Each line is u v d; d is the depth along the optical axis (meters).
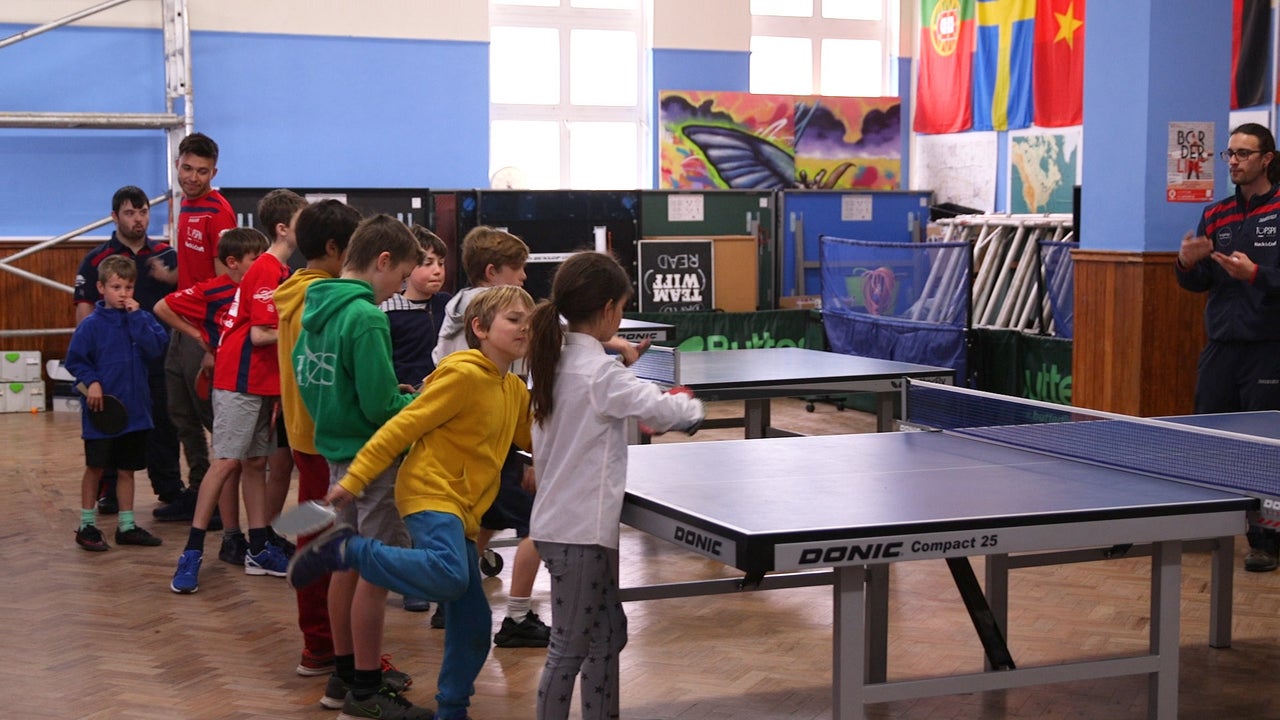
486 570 4.53
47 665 3.55
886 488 2.72
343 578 3.10
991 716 3.21
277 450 4.57
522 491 3.89
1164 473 2.87
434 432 2.84
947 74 10.82
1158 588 2.71
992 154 10.41
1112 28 5.63
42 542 5.10
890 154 10.95
